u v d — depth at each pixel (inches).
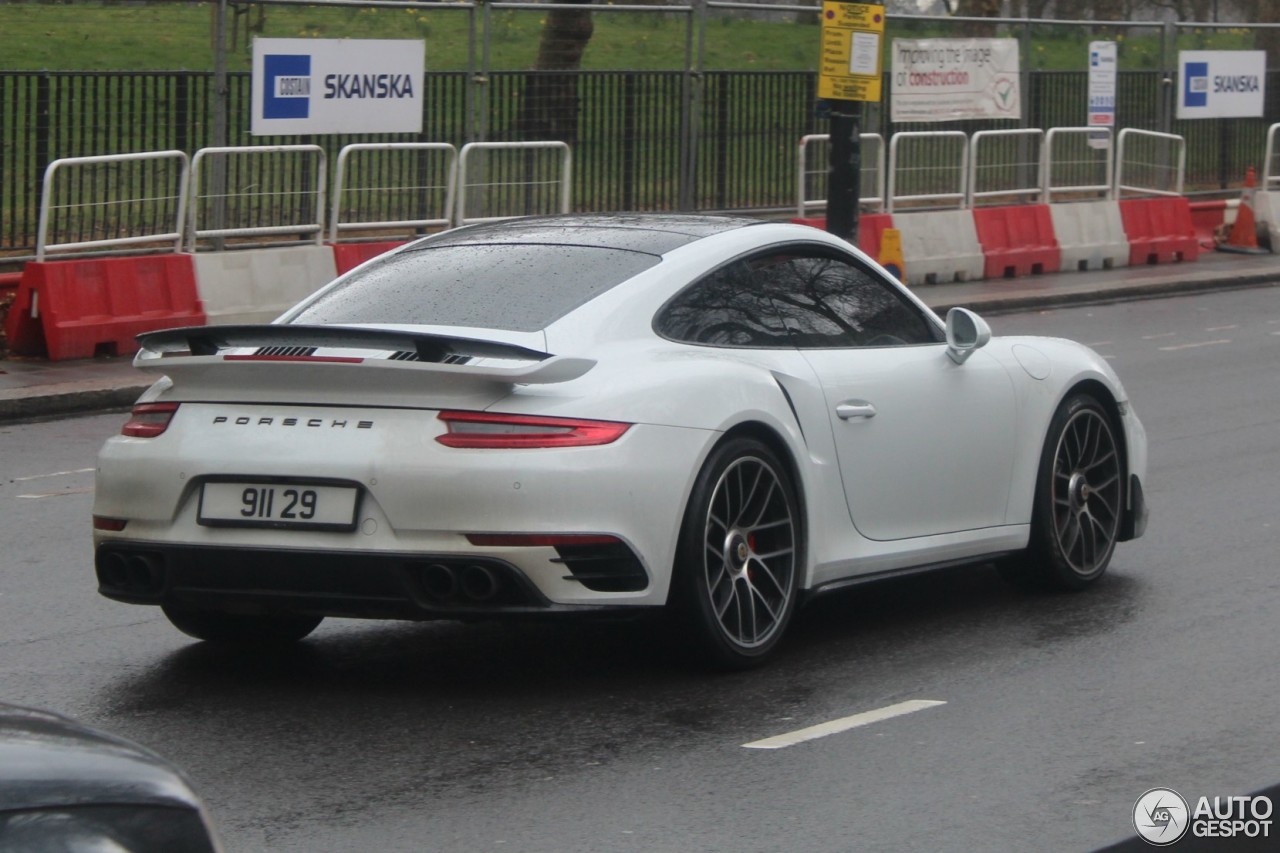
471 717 270.7
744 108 918.4
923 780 241.4
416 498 257.6
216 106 716.7
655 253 299.3
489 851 213.9
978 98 994.1
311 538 263.0
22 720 137.1
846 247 328.5
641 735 261.3
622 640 319.0
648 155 879.7
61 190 671.8
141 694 284.8
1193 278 1026.7
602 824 223.5
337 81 743.1
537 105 828.0
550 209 825.5
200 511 270.4
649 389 271.3
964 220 987.3
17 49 860.0
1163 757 252.1
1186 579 369.7
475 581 259.0
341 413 266.5
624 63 871.1
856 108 779.4
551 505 257.3
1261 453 527.8
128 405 614.2
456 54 794.2
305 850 213.9
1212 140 1173.7
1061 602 350.3
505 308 285.0
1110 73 1048.8
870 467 309.9
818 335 311.6
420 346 261.9
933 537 324.2
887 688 287.9
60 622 335.3
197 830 130.2
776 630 295.0
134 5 846.5
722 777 242.4
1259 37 1180.5
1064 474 354.0
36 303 654.5
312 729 264.8
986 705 278.7
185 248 706.2
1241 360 747.4
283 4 727.1
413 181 768.3
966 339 328.5
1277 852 212.5
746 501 286.7
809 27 945.5
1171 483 479.8
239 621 309.3
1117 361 743.1
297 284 716.7
